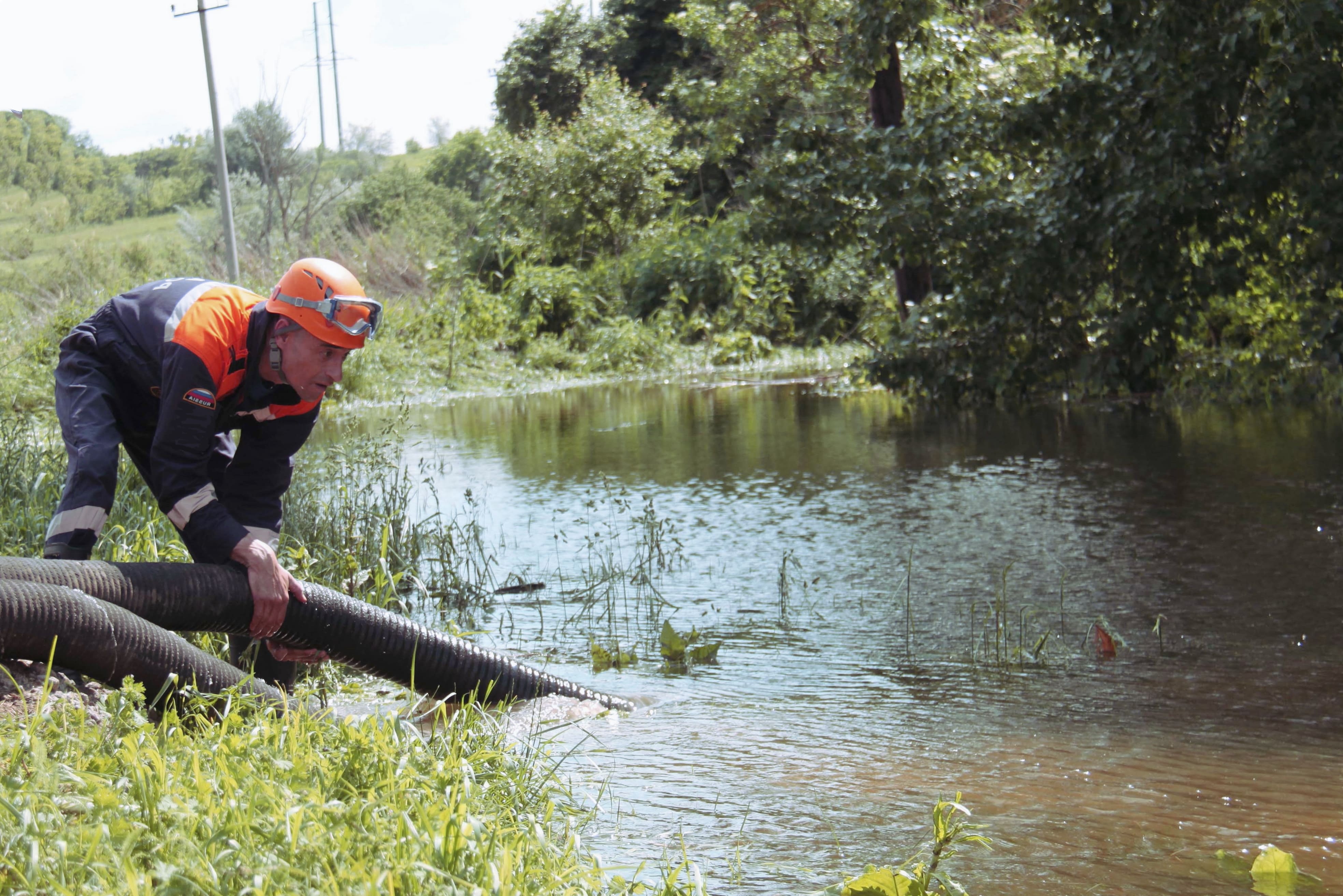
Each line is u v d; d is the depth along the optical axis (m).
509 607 6.16
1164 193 11.31
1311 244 11.15
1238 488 8.10
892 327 15.05
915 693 4.48
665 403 16.84
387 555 6.60
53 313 18.22
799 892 2.86
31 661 3.30
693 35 31.38
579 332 24.78
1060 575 6.17
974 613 5.59
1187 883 2.87
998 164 13.92
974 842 3.13
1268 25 10.77
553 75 44.03
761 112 30.06
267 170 34.41
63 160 63.38
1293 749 3.76
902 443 11.40
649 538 7.22
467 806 2.58
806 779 3.62
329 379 3.72
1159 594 5.70
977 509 8.01
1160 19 11.32
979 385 13.73
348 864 2.12
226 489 3.98
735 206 35.53
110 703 2.83
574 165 30.44
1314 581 5.75
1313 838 3.10
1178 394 13.44
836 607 5.82
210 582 3.66
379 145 61.94
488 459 11.31
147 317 3.74
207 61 19.25
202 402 3.55
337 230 32.03
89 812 2.16
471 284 23.66
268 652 4.37
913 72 17.06
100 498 3.71
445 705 4.07
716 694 4.56
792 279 26.28
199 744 2.67
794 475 9.81
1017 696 4.39
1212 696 4.30
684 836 3.20
